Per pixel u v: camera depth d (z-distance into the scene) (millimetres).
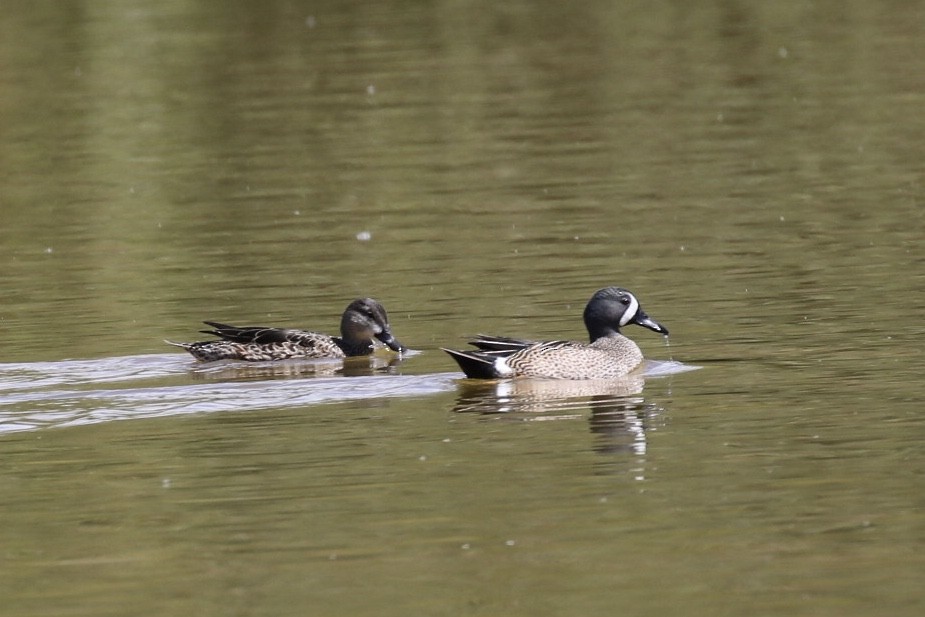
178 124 33000
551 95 34500
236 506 12164
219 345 17328
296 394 15734
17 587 10672
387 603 10180
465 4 45688
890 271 20000
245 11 44688
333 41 40906
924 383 15047
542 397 15344
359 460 13258
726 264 20922
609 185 26562
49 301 20516
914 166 26672
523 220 24297
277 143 31141
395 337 18172
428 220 24656
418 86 35875
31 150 31375
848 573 10453
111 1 46031
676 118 31953
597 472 12711
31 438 14266
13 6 46031
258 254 22875
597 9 44625
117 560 11094
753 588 10250
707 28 41531
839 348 16594
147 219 25594
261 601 10273
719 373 15961
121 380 16516
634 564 10719
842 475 12414
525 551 11008
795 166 27281
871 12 42469
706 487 12242
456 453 13391
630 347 16500
